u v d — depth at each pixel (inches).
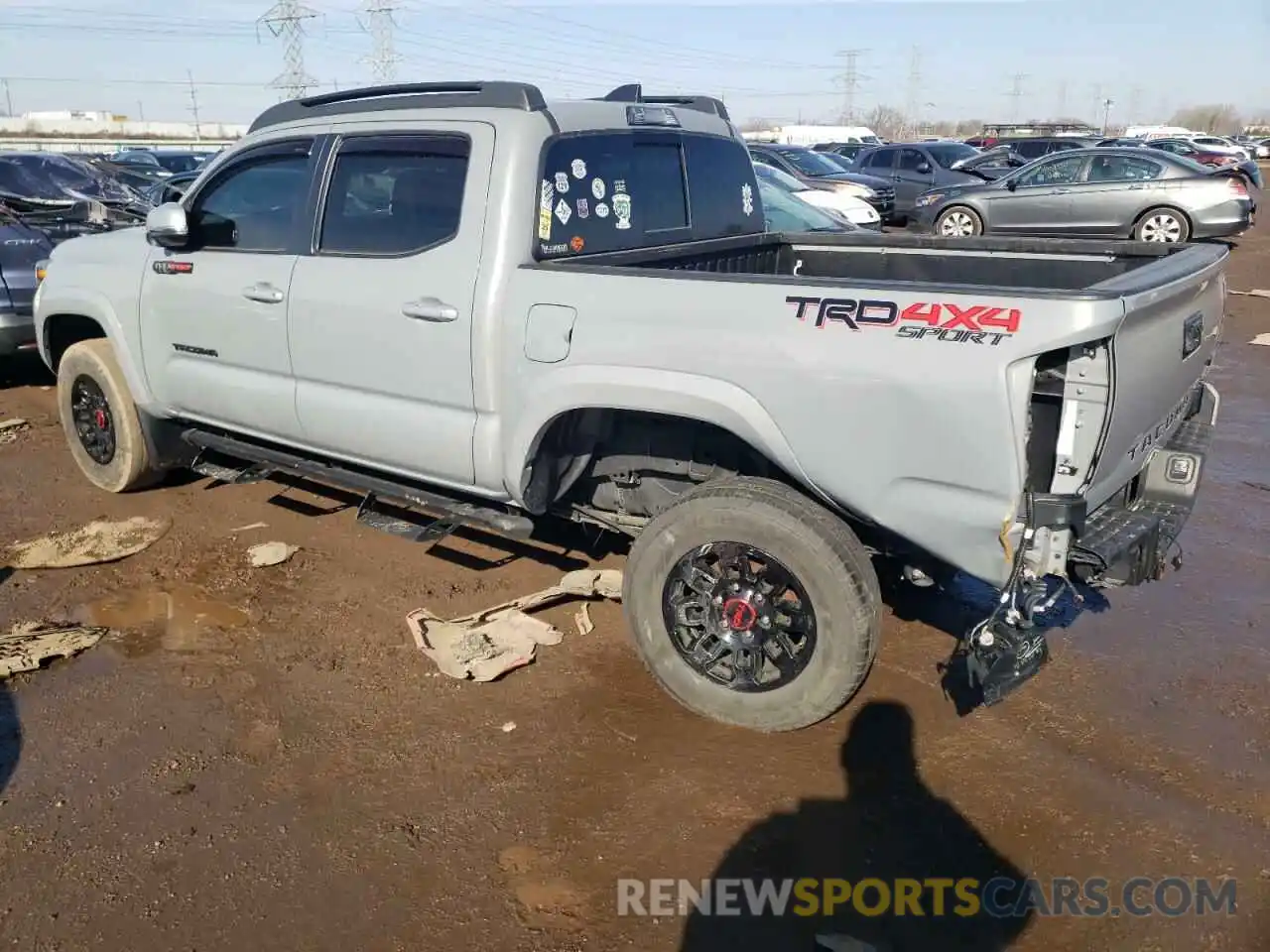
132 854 116.0
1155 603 173.8
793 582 128.9
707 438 146.3
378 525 164.4
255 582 185.0
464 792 126.3
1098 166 599.8
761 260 198.2
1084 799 123.6
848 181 666.2
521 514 167.6
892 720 140.5
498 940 103.9
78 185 394.9
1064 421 110.8
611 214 162.6
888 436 116.3
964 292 110.1
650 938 103.9
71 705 145.7
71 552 197.5
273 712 143.9
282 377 176.4
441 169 151.4
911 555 135.0
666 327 129.2
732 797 124.7
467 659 153.7
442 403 153.9
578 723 140.3
